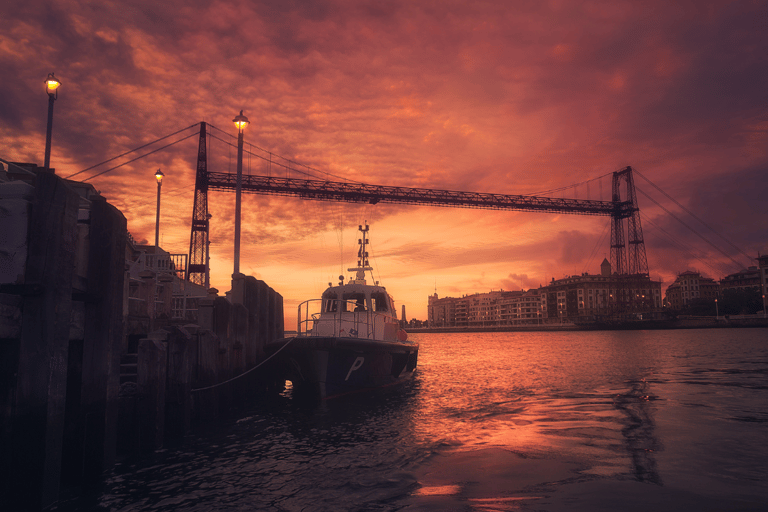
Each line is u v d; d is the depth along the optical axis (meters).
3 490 4.71
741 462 6.77
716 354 30.28
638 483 5.89
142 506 5.55
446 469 6.80
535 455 7.36
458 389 16.14
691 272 157.62
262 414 11.47
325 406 12.47
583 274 165.25
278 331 20.00
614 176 97.31
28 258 4.90
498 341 74.62
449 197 79.38
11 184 5.04
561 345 53.19
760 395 13.08
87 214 6.16
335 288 16.00
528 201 85.06
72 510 5.41
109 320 6.18
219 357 11.13
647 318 99.81
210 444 8.48
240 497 5.83
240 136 17.61
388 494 5.81
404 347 15.85
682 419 9.94
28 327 4.84
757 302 113.31
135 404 7.81
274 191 65.88
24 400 4.79
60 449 5.14
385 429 9.77
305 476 6.64
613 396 13.61
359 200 72.94
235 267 16.98
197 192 54.59
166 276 12.37
